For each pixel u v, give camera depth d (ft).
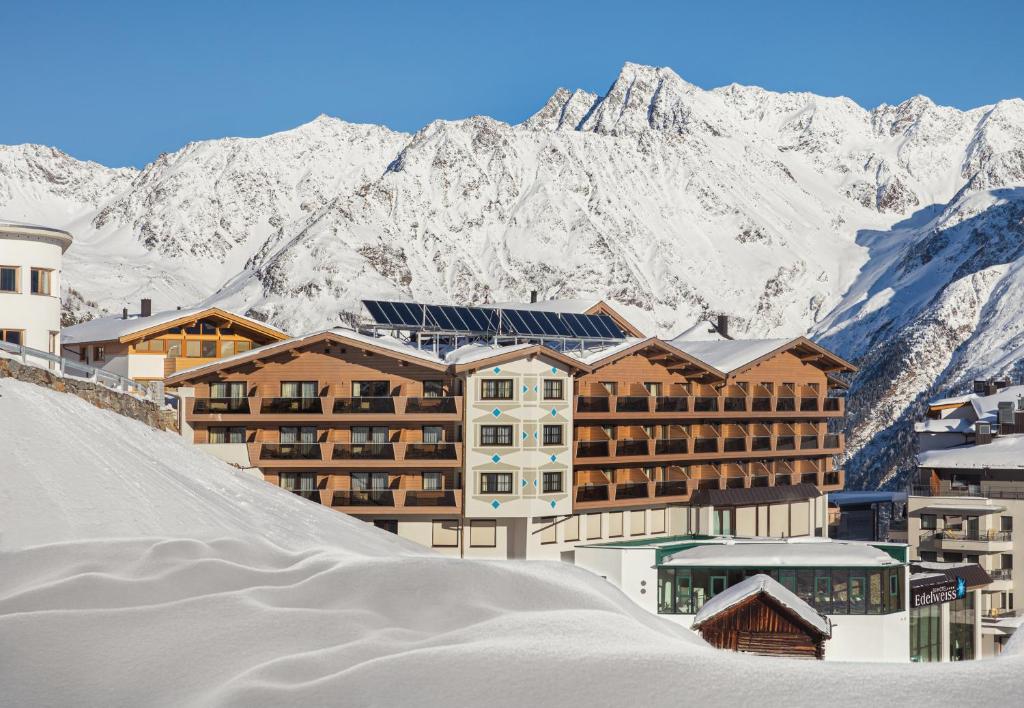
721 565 230.07
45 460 164.35
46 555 130.62
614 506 292.40
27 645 105.19
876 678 96.02
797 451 348.38
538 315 314.14
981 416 389.80
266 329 316.60
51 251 258.98
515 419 275.39
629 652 100.83
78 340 329.31
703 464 323.98
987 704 90.99
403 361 275.80
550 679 96.17
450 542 276.62
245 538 147.95
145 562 128.36
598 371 298.97
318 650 103.96
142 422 222.07
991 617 305.53
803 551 234.99
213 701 94.99
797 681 95.81
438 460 273.75
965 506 330.54
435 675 96.94
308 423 276.00
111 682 99.76
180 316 311.88
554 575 130.72
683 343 364.79
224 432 277.85
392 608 117.50
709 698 93.35
